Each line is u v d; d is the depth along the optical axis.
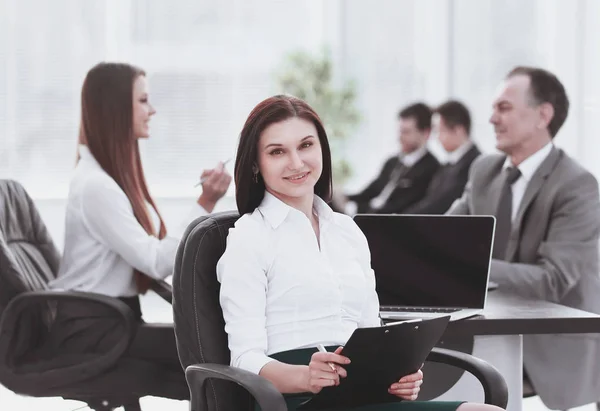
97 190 3.49
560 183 3.69
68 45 8.02
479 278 3.00
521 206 3.75
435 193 6.53
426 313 2.96
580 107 7.68
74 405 5.06
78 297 3.28
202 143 8.30
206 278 2.46
